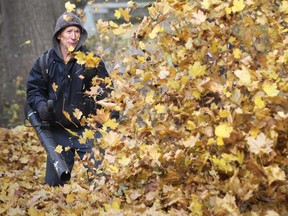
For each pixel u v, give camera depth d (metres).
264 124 8.67
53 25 28.80
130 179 10.52
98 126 11.99
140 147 9.93
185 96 9.68
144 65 10.38
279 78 8.94
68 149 11.48
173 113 9.87
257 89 8.83
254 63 9.41
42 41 28.70
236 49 9.24
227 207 8.61
